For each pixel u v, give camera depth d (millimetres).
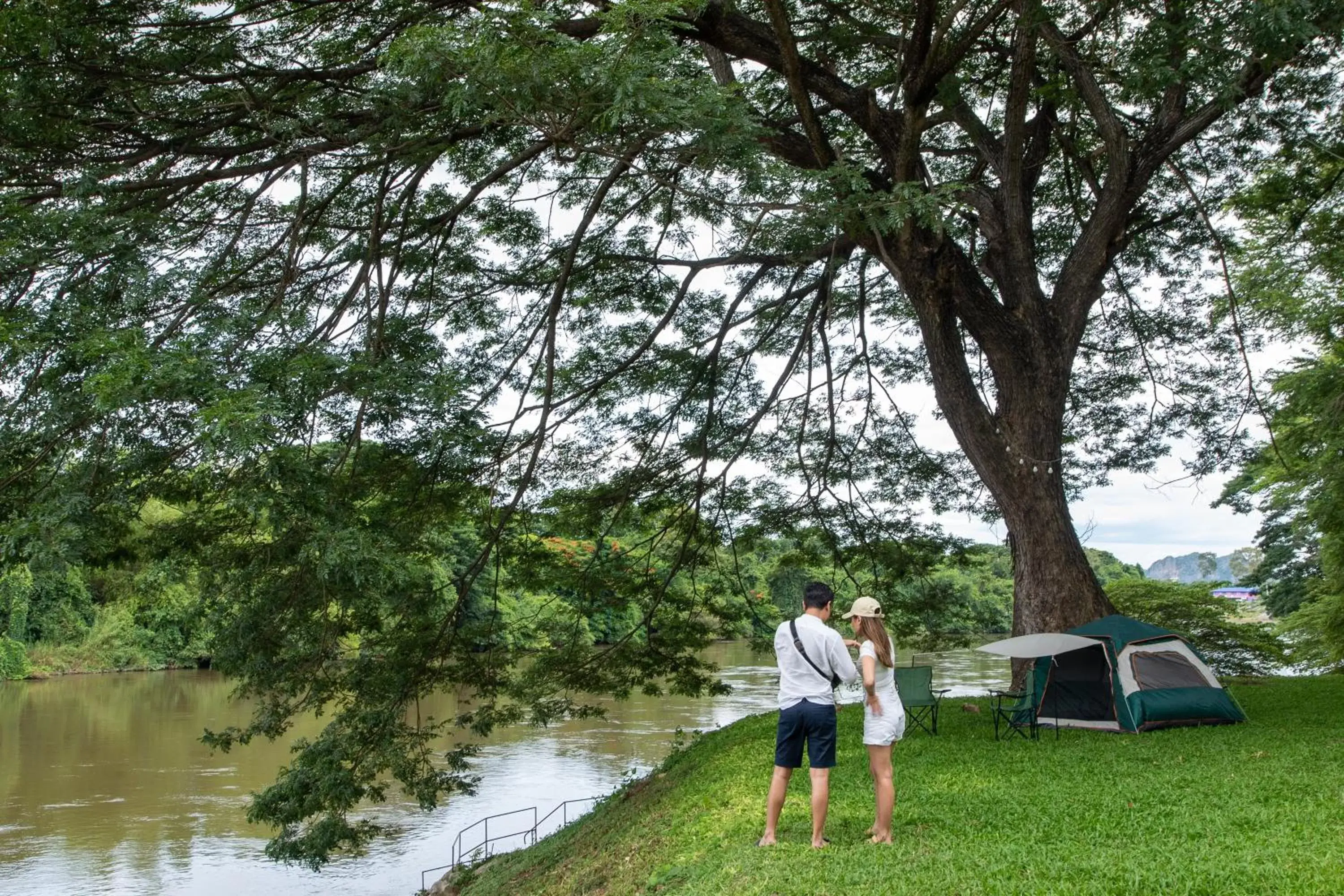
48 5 9719
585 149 10047
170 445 9344
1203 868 6355
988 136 15438
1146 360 20266
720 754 13820
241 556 11609
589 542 20438
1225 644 25578
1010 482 14320
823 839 7637
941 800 8961
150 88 11320
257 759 33969
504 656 15938
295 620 11719
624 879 8977
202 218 12367
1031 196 15805
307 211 13281
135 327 8883
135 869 22703
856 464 21703
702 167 9961
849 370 20234
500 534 15453
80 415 8922
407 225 13234
